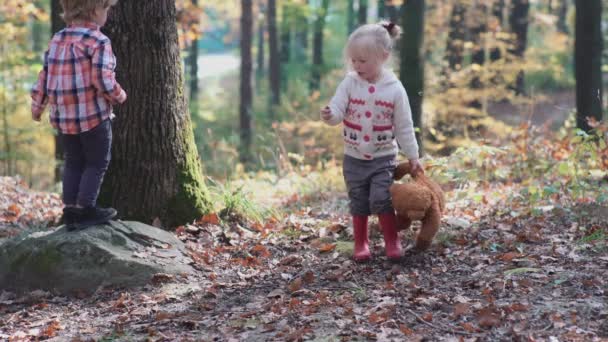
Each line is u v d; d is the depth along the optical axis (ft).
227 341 11.25
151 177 17.31
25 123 42.29
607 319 11.03
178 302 13.46
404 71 34.71
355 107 14.30
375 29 14.02
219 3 95.76
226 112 78.74
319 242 16.90
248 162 48.39
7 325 12.81
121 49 16.88
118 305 13.39
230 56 175.11
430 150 41.47
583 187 18.86
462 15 59.47
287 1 82.89
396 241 14.74
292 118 63.16
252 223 18.62
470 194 20.85
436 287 13.20
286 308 12.55
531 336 10.50
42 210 21.90
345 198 24.04
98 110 13.75
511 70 51.55
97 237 14.73
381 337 10.85
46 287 14.34
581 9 34.78
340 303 12.54
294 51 114.62
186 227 17.35
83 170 14.58
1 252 14.94
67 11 13.60
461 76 47.73
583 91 35.17
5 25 40.86
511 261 14.49
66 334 12.16
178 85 17.79
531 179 23.39
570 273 13.34
